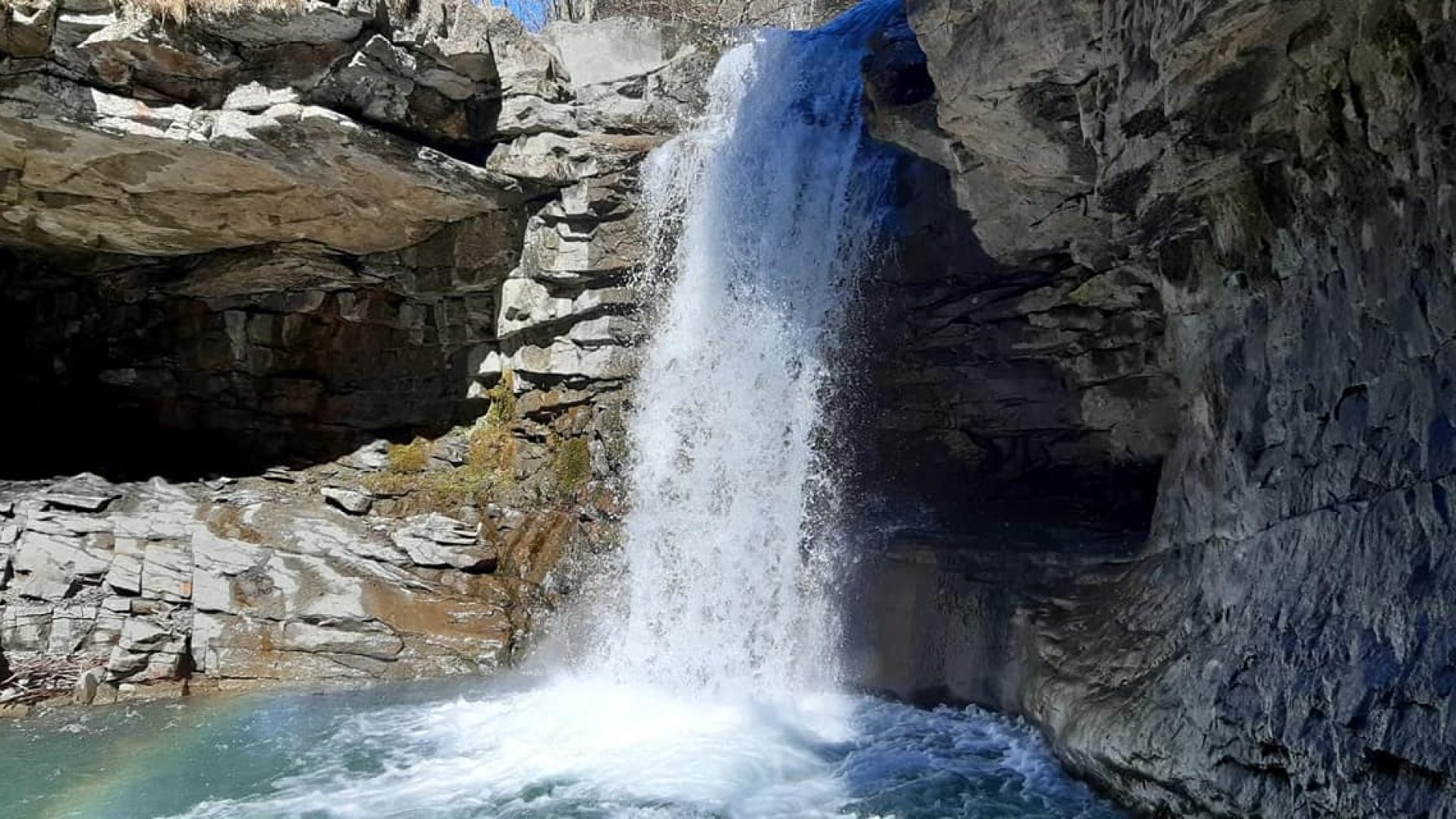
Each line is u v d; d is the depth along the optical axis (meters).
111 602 10.03
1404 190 4.26
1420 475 4.09
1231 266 5.83
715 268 11.65
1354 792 4.00
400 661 10.46
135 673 9.75
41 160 10.20
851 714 8.30
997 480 9.81
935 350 10.18
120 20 9.04
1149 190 5.97
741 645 10.06
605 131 11.93
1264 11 4.35
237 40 9.62
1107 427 8.98
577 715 8.72
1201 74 4.82
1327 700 4.27
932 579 8.51
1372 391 4.54
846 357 10.65
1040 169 6.99
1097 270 8.18
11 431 12.41
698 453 11.27
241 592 10.55
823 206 11.07
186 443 12.95
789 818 6.12
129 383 13.09
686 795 6.57
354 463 12.75
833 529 9.85
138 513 11.00
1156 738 5.39
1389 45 4.17
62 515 10.51
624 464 11.73
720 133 12.00
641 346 12.08
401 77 10.48
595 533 11.42
